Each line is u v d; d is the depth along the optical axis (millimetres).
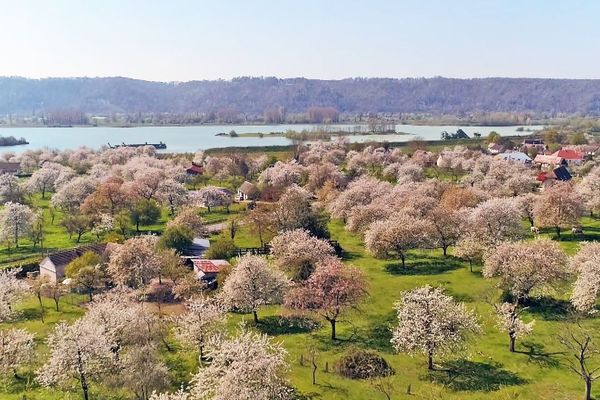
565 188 102250
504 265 65562
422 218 93062
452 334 51562
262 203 112375
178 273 74438
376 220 95625
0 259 93062
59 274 80562
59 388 48219
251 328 62312
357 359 51844
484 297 68500
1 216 101875
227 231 104875
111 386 45969
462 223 88812
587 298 60000
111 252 80250
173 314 63250
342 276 62844
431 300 53875
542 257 64062
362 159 188875
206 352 52906
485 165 164000
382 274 81188
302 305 60625
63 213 132250
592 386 47250
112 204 115500
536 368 50875
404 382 49031
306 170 166750
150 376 44812
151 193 132375
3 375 50219
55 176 160000
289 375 50406
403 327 54156
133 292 67312
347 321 63656
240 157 196000
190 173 181500
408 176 145750
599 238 93500
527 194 110688
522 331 54000
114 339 50594
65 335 47625
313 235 94062
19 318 66938
